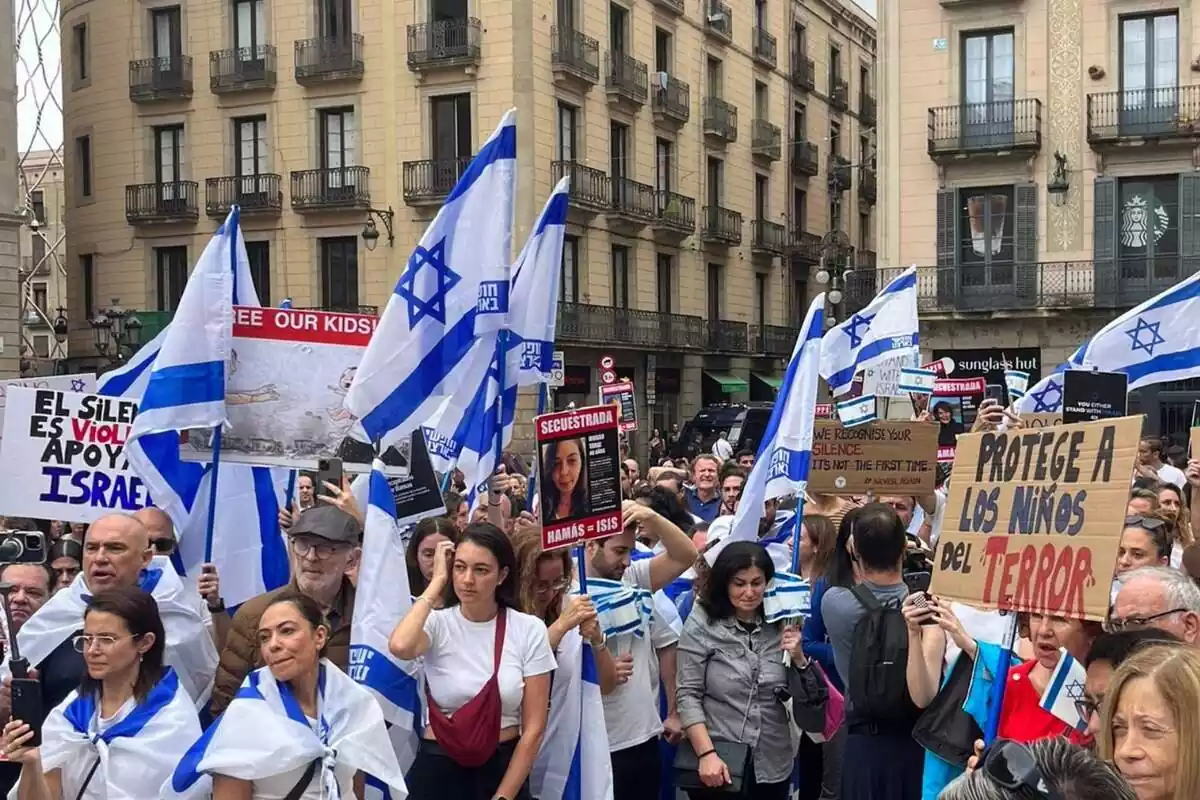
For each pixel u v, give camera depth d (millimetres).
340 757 4109
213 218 33875
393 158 32062
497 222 6344
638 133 35094
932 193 27969
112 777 4273
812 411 7004
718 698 5688
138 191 34719
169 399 5863
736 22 40188
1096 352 9008
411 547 6043
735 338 39500
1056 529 4016
